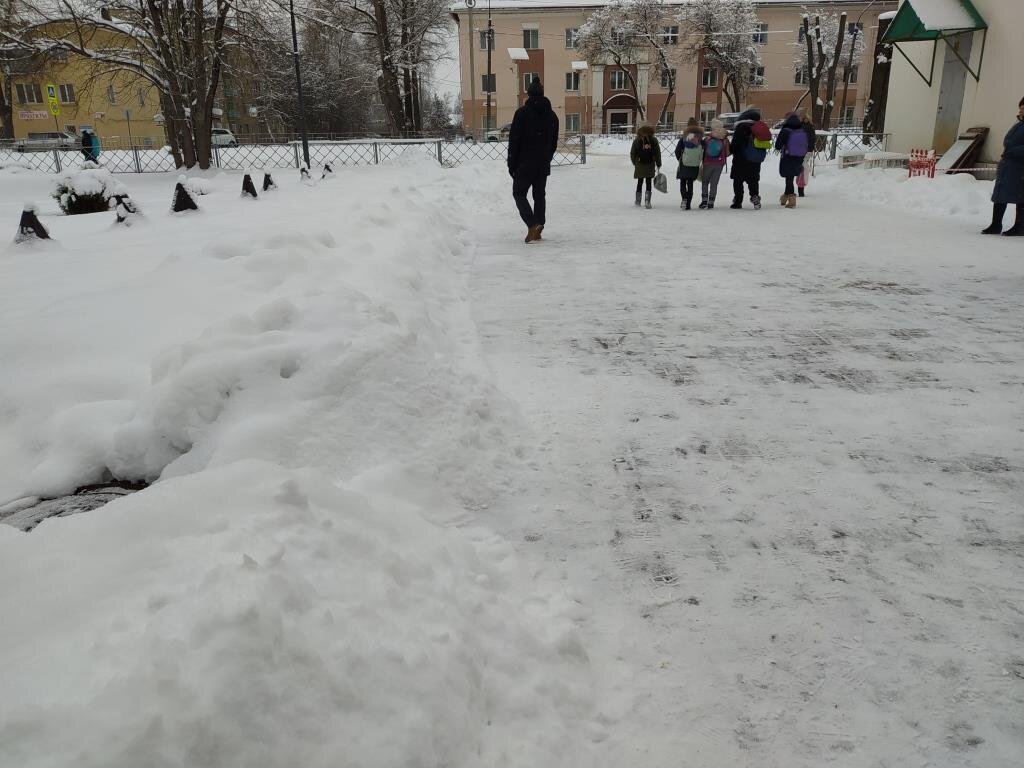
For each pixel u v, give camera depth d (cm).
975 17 1452
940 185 1287
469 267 764
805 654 215
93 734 117
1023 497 301
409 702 151
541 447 347
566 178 2098
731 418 380
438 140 2778
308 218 798
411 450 305
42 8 2478
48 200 1549
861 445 349
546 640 209
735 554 264
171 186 2055
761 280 700
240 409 294
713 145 1294
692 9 4831
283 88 4569
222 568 156
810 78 2847
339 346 324
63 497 281
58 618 144
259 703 132
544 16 5453
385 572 191
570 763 173
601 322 555
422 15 3797
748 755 181
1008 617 229
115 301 423
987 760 179
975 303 605
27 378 342
